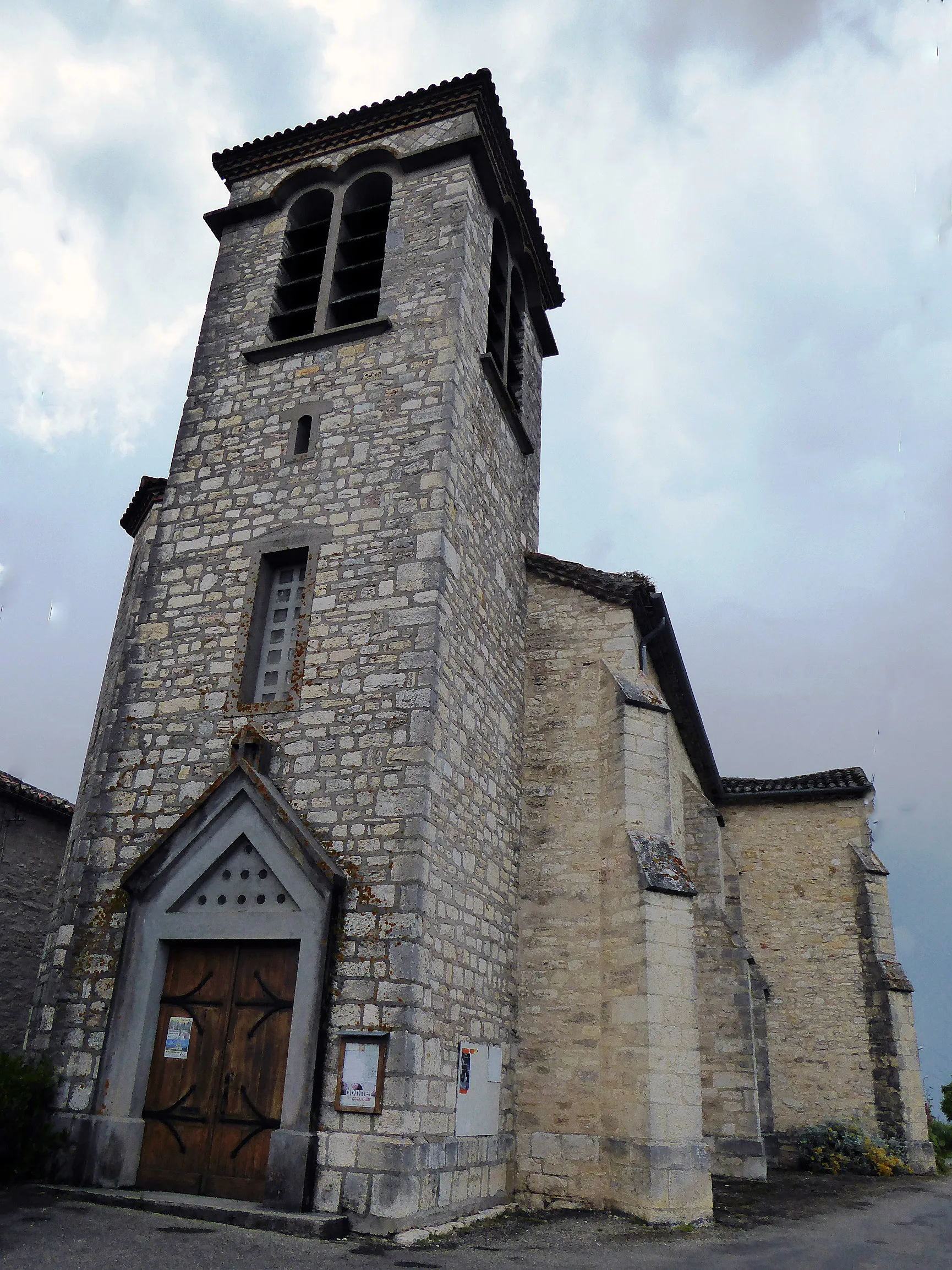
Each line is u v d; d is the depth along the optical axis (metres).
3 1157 9.09
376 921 9.06
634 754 12.32
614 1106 10.75
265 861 9.61
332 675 10.42
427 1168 8.65
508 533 13.58
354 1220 8.03
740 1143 14.54
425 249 12.89
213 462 12.42
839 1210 11.86
